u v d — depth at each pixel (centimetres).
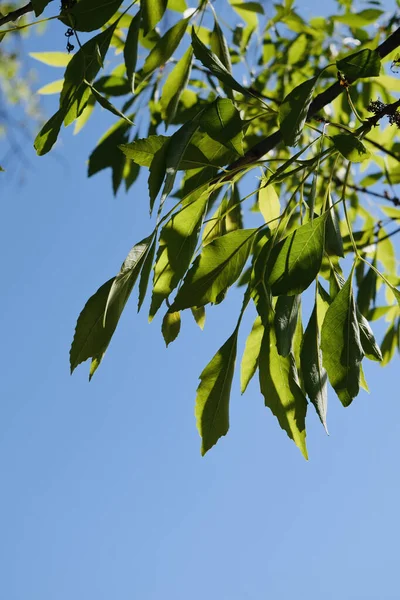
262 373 140
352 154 121
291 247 120
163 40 166
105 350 125
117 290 123
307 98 124
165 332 151
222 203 153
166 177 122
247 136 237
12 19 132
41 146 133
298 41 270
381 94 244
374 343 125
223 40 183
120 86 230
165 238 135
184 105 231
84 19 135
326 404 130
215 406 141
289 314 129
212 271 134
